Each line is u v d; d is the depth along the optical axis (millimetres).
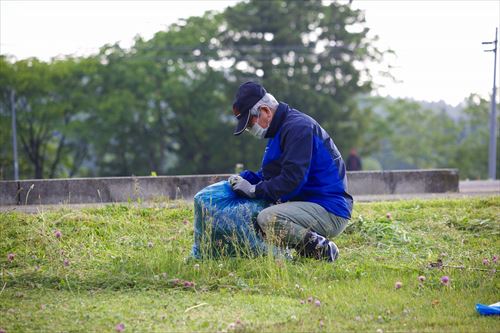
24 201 11211
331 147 7102
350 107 56406
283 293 6113
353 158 33219
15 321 5309
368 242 8109
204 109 57906
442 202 10305
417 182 13156
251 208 6969
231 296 6027
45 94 59031
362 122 56719
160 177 11453
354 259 7363
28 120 58719
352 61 56031
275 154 7016
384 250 7758
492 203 10195
